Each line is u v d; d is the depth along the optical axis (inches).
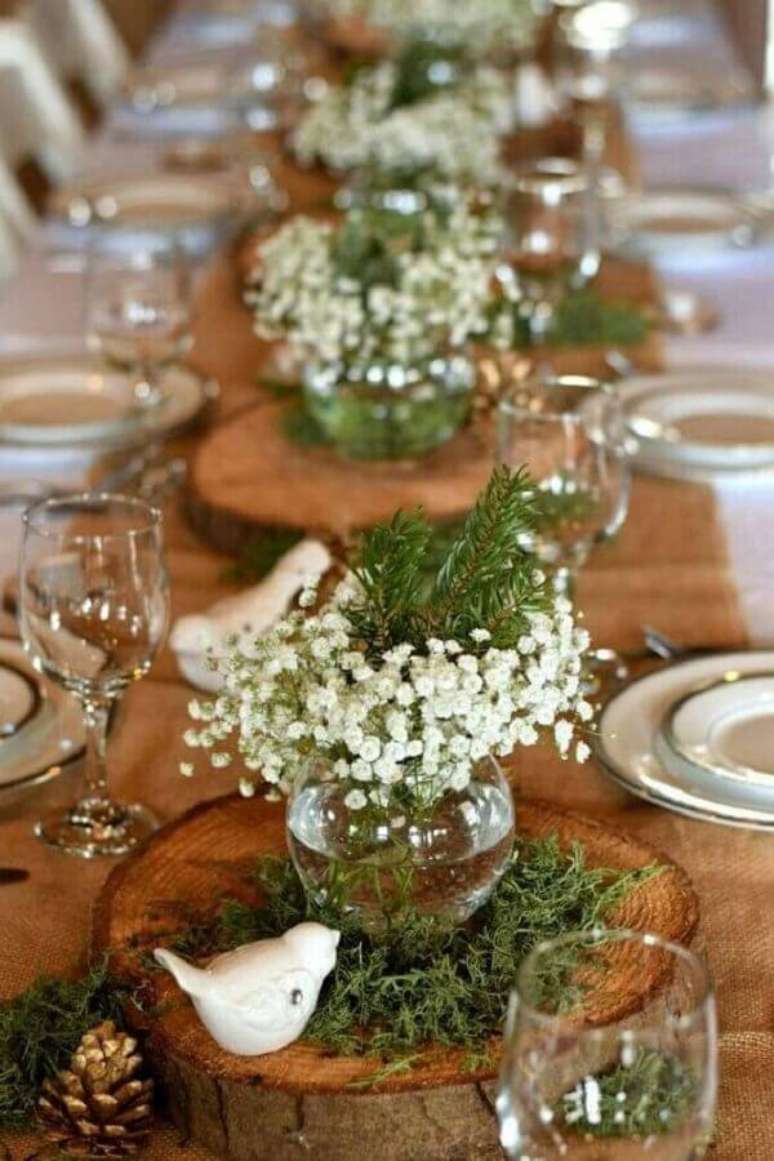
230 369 86.9
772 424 78.3
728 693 56.6
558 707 44.1
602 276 100.8
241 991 42.6
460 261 70.3
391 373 71.0
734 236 103.9
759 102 144.4
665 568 68.2
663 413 78.9
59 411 80.0
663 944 39.1
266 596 60.0
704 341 90.1
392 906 44.9
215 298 98.3
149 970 45.7
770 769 53.9
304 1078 42.7
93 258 76.9
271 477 72.2
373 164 104.3
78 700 58.2
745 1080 45.6
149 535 51.5
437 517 68.4
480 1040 43.5
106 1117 42.9
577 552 61.6
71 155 145.4
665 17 178.1
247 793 44.6
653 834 53.2
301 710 43.8
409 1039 43.5
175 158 128.1
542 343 86.7
